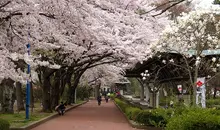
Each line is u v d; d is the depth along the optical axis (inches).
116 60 1003.9
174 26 668.1
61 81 1295.5
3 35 485.4
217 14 653.9
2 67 423.8
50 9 433.4
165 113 609.3
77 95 2447.1
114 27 682.2
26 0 403.9
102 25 605.9
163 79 1102.4
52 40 609.6
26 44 522.9
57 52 884.6
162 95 1530.5
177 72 917.2
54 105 1138.0
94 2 506.6
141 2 710.5
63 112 1042.1
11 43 519.2
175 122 388.8
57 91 1150.3
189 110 450.9
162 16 818.2
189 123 364.8
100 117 952.9
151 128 615.2
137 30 746.8
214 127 358.3
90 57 957.8
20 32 520.1
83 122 782.5
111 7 597.6
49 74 1037.8
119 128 646.5
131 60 877.2
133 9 676.7
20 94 1099.3
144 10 727.1
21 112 1000.2
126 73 1373.0
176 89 1170.0
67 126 684.1
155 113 621.6
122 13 645.9
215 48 697.6
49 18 466.3
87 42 722.2
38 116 857.5
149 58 853.2
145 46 795.4
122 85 3678.6
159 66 941.2
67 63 1013.8
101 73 1804.9
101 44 753.6
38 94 1674.5
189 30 657.0
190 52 711.1
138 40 810.8
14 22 472.4
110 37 681.0
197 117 367.2
